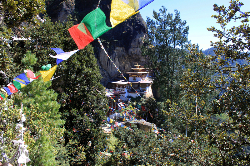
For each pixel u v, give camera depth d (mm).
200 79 8469
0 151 5871
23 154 4887
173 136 12648
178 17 35438
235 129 6824
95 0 42000
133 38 49875
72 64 17438
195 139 8977
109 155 16922
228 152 7059
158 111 29625
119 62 50031
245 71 6547
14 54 15117
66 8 40562
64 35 19031
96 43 46375
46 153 9000
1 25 5629
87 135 16594
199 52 8750
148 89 48062
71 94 18125
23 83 5418
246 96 6348
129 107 17875
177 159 10766
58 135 11750
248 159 6586
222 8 6918
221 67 7527
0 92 5203
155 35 35844
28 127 9188
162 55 35969
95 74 18969
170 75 34438
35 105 9867
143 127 21812
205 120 7965
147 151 12070
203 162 8344
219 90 7574
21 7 5516
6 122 6797
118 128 14703
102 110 18297
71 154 15172
